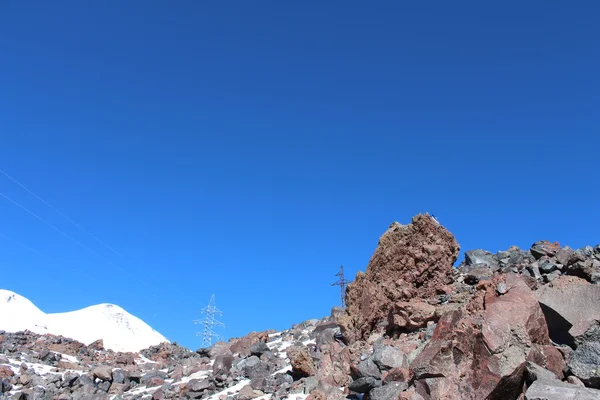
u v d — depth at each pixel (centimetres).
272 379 2806
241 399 2608
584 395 1297
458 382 1605
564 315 1792
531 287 2436
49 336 5812
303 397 2380
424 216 2970
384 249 2980
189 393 3064
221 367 3334
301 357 2742
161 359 5150
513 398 1529
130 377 3856
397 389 1816
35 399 3562
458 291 2784
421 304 2598
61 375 4078
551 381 1408
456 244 2984
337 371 2498
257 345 3591
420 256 2884
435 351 1705
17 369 4231
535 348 1566
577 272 2466
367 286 2961
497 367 1513
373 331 2833
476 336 1639
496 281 1842
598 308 1766
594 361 1488
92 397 3453
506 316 1630
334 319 4209
